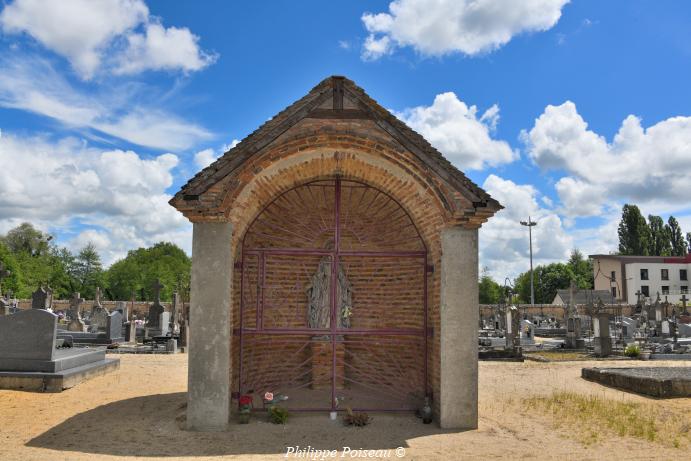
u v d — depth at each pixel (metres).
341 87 9.31
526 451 7.79
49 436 8.18
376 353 12.20
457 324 9.11
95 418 9.29
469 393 9.04
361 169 9.70
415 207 9.83
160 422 9.09
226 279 8.85
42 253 76.38
